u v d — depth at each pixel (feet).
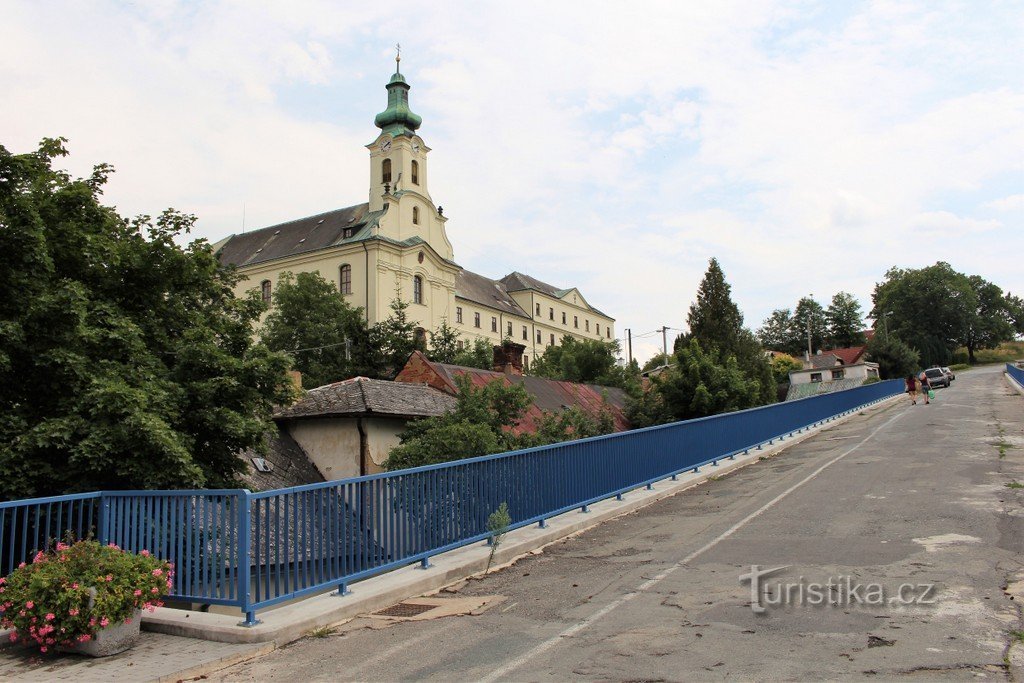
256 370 42.63
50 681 21.17
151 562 24.77
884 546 31.07
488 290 304.30
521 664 20.35
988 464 52.95
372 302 215.31
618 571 30.73
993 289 386.93
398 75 240.73
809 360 296.92
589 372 159.63
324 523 27.37
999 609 22.35
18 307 34.32
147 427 33.76
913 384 141.59
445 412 69.51
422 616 26.14
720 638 21.36
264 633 23.66
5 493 32.55
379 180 236.43
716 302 184.75
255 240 257.55
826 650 19.84
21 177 35.22
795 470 58.80
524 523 38.68
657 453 54.85
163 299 45.75
